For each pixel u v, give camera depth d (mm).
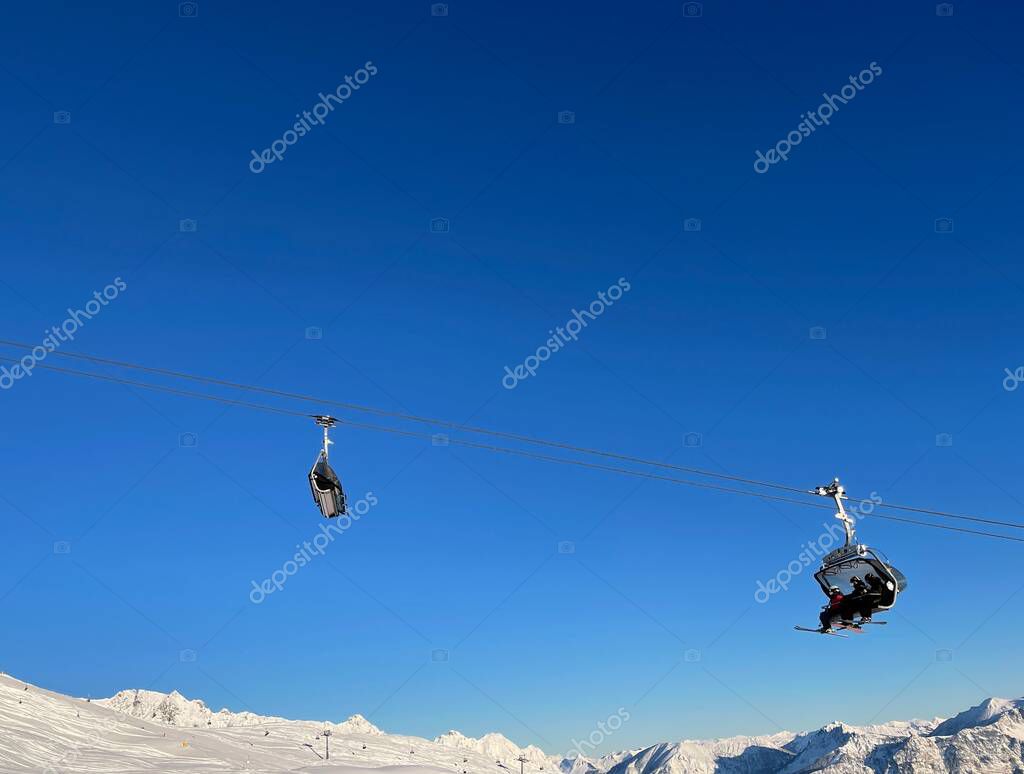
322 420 30594
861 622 30531
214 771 181500
